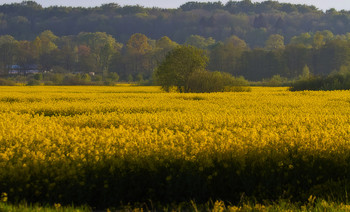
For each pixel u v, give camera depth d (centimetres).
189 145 1434
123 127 2030
